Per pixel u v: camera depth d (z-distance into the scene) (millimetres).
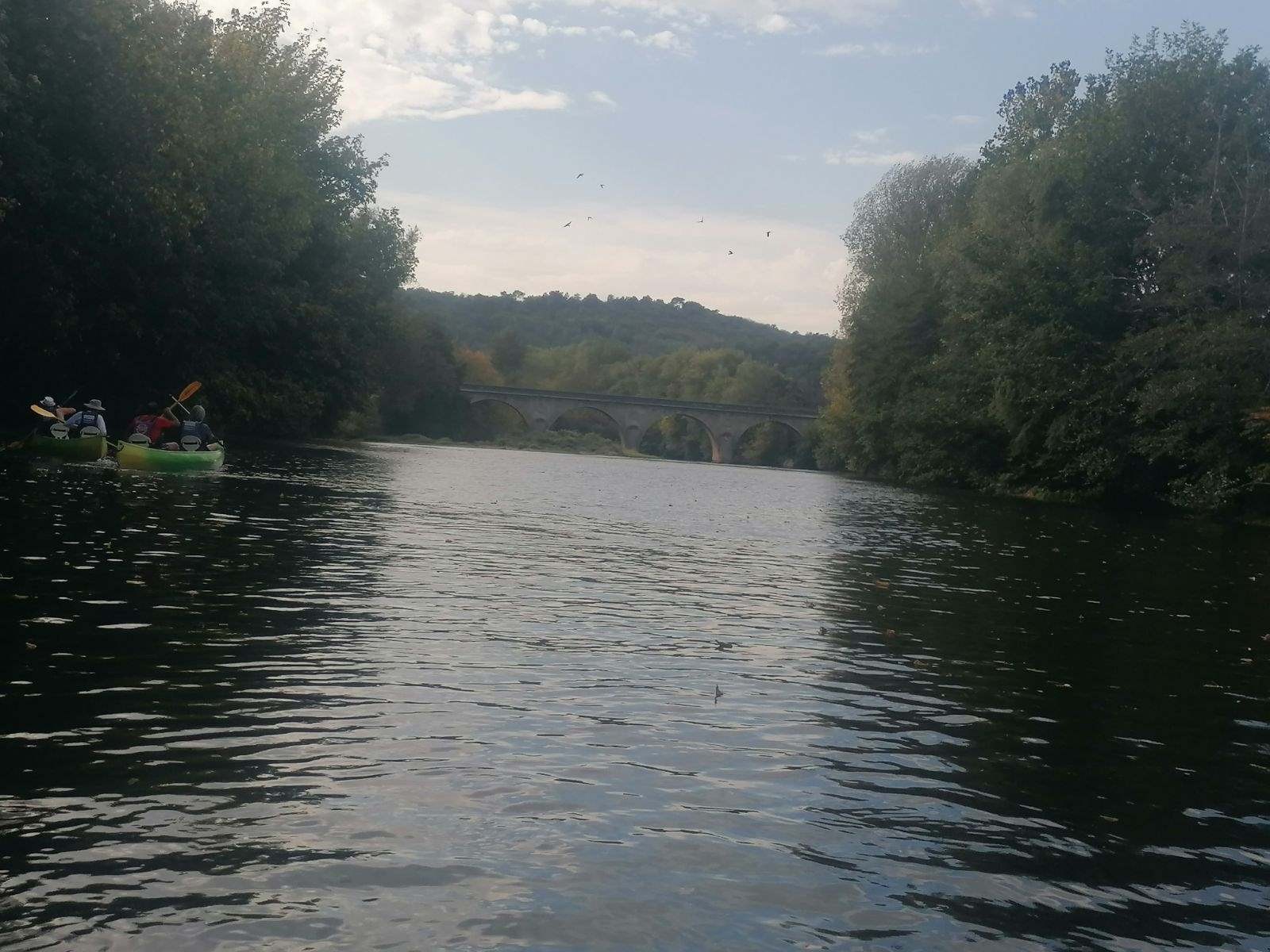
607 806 5180
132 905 3965
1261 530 32625
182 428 30125
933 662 9062
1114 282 42250
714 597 12133
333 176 60719
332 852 4496
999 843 5031
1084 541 24125
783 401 171125
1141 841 5172
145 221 36000
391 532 16609
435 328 118750
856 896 4375
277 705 6500
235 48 47188
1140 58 43250
